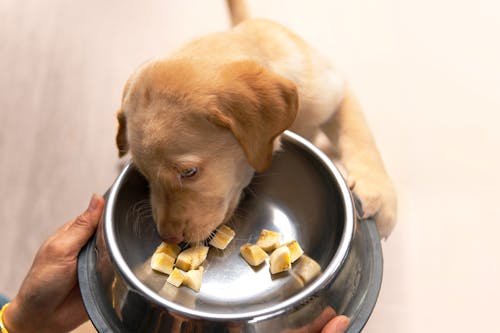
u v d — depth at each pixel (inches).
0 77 43.9
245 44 26.7
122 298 23.5
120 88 41.9
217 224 25.5
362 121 31.8
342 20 42.3
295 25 42.4
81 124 40.7
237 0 35.5
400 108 38.1
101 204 26.4
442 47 40.2
